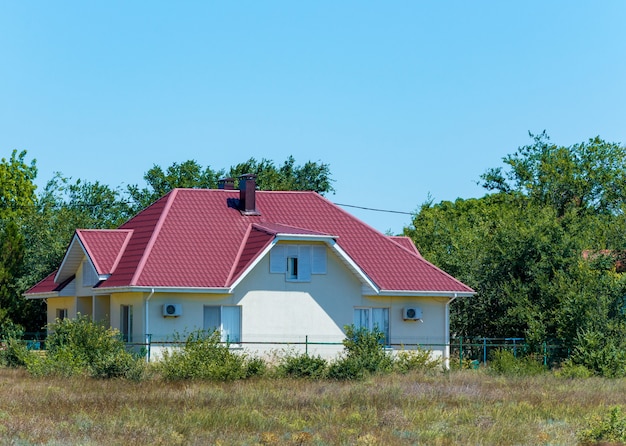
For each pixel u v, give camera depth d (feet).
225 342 154.92
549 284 182.91
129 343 158.92
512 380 146.00
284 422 93.35
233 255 171.01
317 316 170.91
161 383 130.41
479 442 83.35
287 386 129.59
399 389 124.67
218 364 140.36
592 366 161.38
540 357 173.27
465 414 100.83
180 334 162.61
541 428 92.58
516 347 177.27
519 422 96.07
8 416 90.84
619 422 88.38
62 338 150.61
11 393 112.06
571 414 104.78
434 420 97.19
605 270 183.42
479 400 115.14
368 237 186.19
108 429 84.94
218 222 177.68
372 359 153.48
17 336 177.99
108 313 177.68
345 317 172.96
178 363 138.51
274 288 168.86
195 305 163.94
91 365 142.61
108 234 176.35
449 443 82.64
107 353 144.15
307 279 170.81
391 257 182.91
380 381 140.87
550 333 179.22
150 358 158.81
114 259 172.45
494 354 173.37
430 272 181.98
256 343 161.38
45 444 76.07
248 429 89.76
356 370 145.07
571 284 179.42
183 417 93.76
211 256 169.37
